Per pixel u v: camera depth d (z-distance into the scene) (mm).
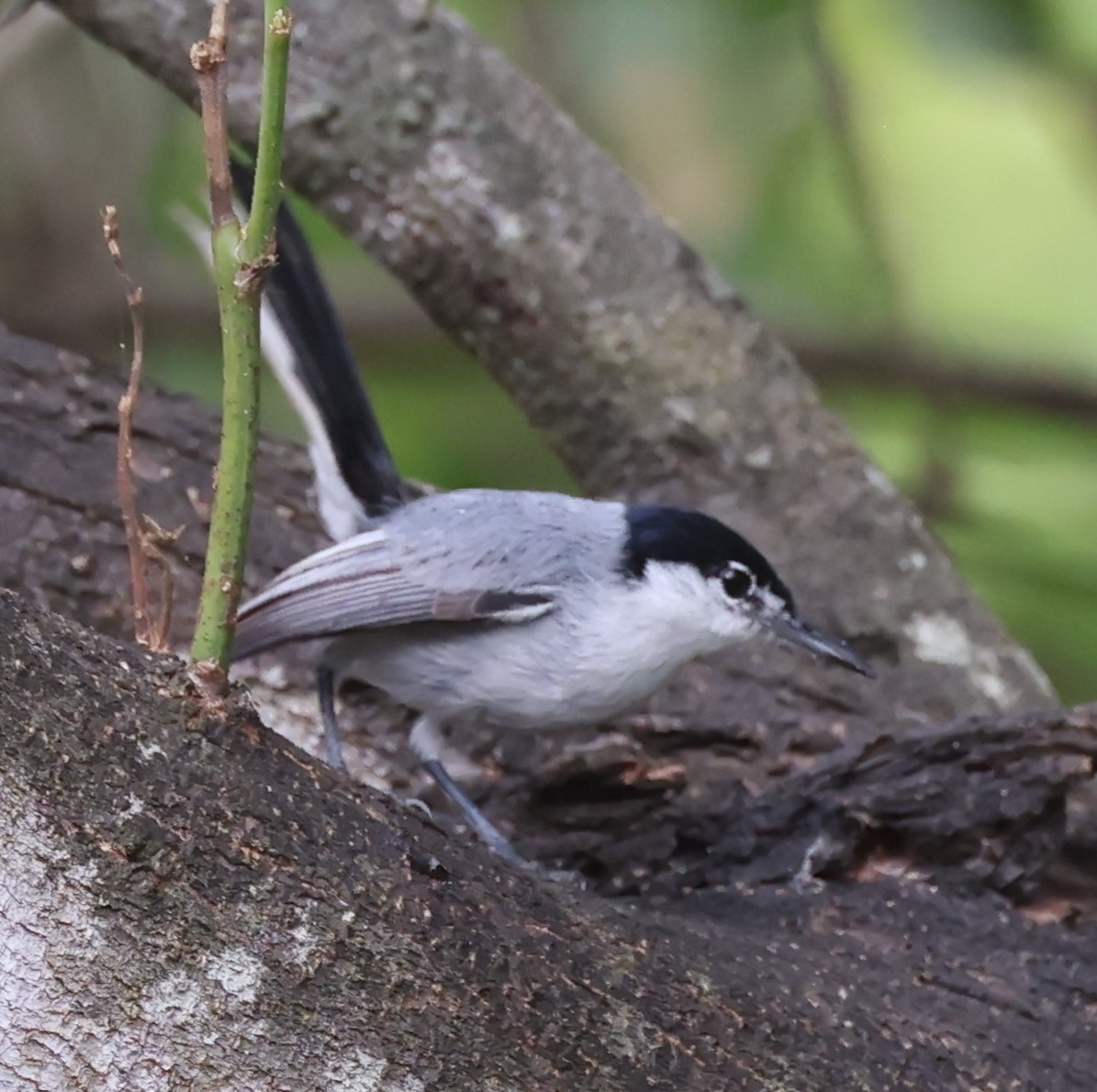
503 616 6641
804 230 11281
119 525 7203
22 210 10914
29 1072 3830
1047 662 9711
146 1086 3885
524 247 7980
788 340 10906
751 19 9984
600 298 8062
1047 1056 5258
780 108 10766
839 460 8266
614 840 6754
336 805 4215
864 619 8008
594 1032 4281
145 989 3842
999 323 12062
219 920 3896
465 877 4359
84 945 3787
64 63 10766
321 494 7371
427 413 10961
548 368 8180
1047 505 10531
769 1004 4688
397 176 7926
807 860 6441
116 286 10961
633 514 6945
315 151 7887
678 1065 4367
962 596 8195
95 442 7383
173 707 4043
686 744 7262
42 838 3752
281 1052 3955
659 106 10773
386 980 4043
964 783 6375
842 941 5969
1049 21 9242
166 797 3908
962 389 10953
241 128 7836
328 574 6688
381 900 4098
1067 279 12234
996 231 12289
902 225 11906
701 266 8320
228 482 4180
